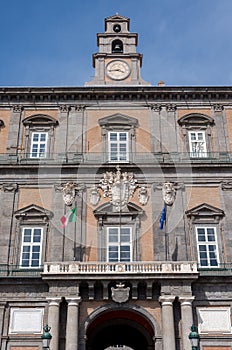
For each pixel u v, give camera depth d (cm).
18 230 3641
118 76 4491
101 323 3750
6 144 4019
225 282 3378
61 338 3225
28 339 3250
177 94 4206
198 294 3359
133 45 4703
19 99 4222
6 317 3309
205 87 4200
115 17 4891
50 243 3594
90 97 4206
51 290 3291
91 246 3581
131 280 3294
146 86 4212
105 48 4666
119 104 4194
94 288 3347
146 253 3559
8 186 3788
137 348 4303
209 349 3216
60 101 4209
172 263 3353
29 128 4103
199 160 3931
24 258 3556
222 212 3688
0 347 3222
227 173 3838
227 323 3288
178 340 3222
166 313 3222
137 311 3312
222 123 4122
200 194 3775
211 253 3578
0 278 3362
